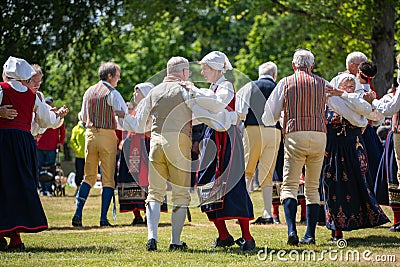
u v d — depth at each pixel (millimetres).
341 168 13930
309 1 37688
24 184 12828
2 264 11227
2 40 35062
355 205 13844
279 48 60844
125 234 15633
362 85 14609
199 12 42281
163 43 67062
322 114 13266
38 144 27812
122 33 43812
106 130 17938
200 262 11391
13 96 12984
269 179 17688
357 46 41375
